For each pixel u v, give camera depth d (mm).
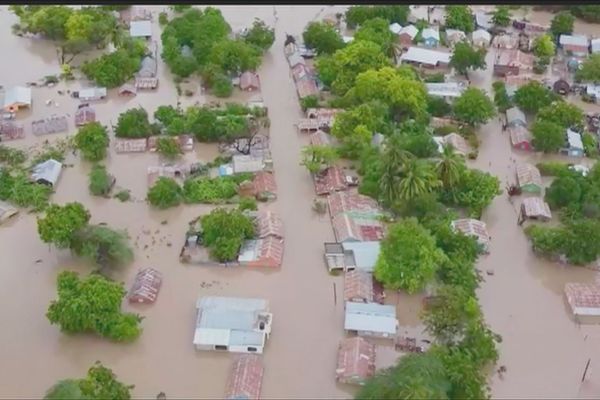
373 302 96375
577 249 101938
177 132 127000
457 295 91750
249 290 99188
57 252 104750
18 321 93938
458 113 131375
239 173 118000
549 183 119938
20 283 99562
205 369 88438
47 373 87500
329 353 90500
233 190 115312
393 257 97062
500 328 94750
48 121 129875
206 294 98312
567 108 129750
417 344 91562
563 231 103500
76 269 101812
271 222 107438
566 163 124438
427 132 125750
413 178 107312
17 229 108688
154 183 115312
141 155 124688
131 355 89812
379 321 92750
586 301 96875
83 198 114750
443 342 87875
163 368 88312
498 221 112438
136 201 114375
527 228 109562
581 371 89375
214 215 105312
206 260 103125
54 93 140375
